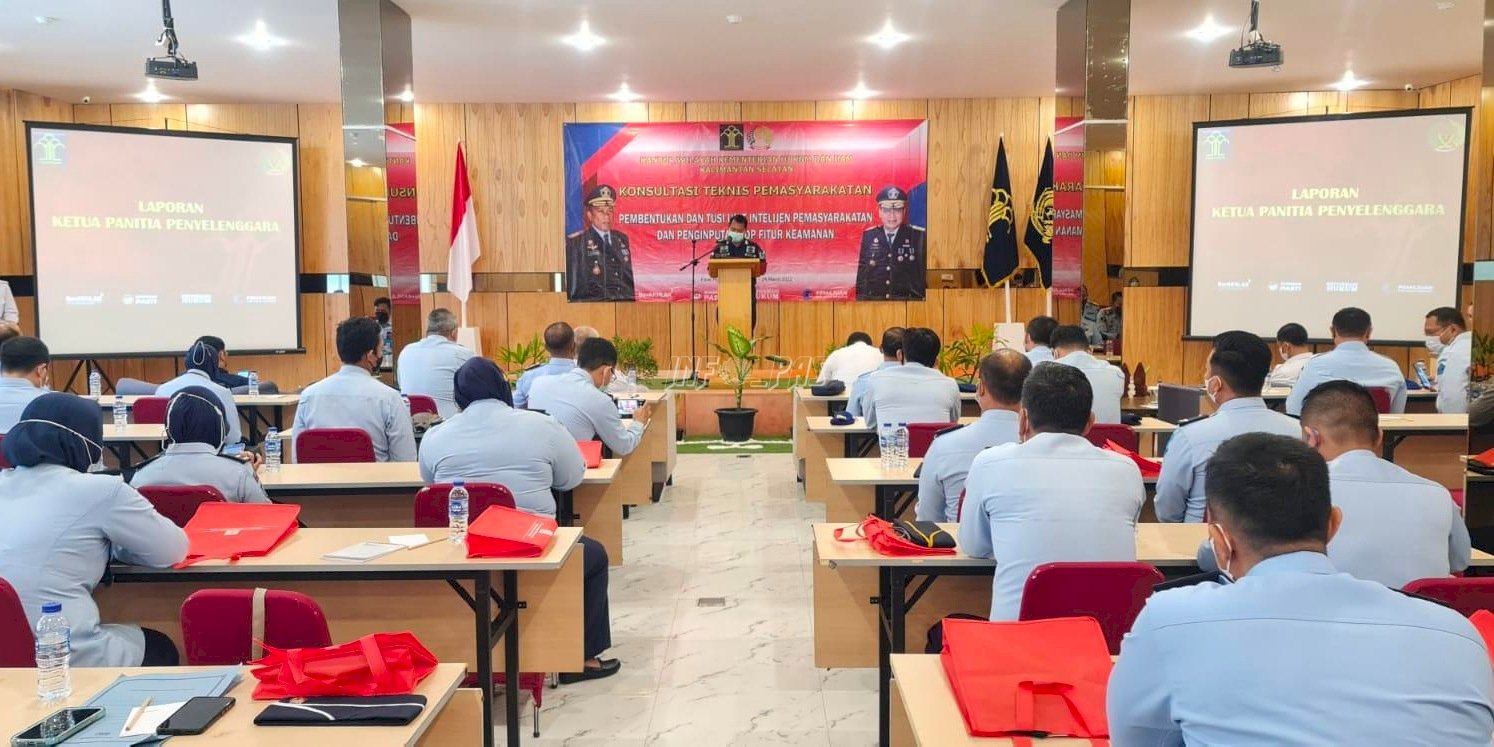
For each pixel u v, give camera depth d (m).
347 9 6.72
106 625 2.50
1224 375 3.17
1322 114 9.56
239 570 2.65
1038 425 2.54
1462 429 4.88
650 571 5.04
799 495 6.77
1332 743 1.15
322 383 4.63
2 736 1.65
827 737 3.16
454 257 10.44
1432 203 8.84
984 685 1.69
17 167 9.52
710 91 9.88
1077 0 6.86
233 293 9.55
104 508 2.41
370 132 6.75
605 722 3.28
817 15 7.17
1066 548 2.37
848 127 10.48
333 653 1.83
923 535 2.72
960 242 10.56
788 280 10.65
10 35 7.46
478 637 2.71
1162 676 1.27
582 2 6.84
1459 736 1.16
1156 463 3.79
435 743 1.94
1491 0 3.59
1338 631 1.21
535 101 10.38
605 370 4.91
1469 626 1.24
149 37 7.54
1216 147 9.48
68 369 9.63
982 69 8.93
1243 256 9.48
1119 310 9.56
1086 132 6.75
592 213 10.59
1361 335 5.53
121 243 9.14
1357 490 2.21
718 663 3.80
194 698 1.75
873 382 4.96
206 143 9.40
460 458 3.42
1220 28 7.54
